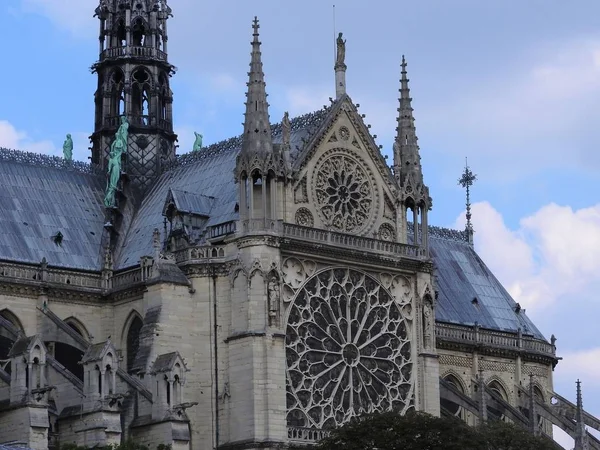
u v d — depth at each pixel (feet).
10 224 481.46
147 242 490.90
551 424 556.92
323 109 476.54
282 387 443.32
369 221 479.00
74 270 479.82
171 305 451.12
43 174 504.84
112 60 532.32
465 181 610.24
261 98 458.50
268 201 453.17
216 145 513.86
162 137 529.86
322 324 459.32
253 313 443.73
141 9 537.24
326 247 460.96
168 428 424.87
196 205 478.59
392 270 478.18
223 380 448.65
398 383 472.85
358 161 479.82
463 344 547.90
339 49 482.69
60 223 493.77
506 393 560.20
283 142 461.78
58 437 420.77
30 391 402.93
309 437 446.60
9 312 463.83
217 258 455.63
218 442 445.78
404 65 498.69
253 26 462.19
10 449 350.43
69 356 457.68
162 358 432.66
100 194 514.68
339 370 460.14
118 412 415.85
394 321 476.54
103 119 530.68
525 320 584.40
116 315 479.00
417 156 492.54
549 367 576.61
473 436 422.41
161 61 534.37
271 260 447.42
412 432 416.46
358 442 415.64
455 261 588.09
